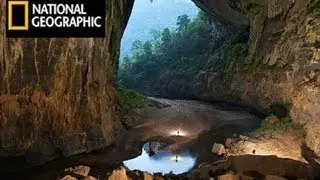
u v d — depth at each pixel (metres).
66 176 15.11
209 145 21.88
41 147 18.12
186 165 19.02
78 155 18.98
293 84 23.94
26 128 18.14
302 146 19.38
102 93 20.69
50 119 18.48
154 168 18.59
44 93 18.20
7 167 17.27
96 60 19.84
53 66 18.11
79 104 19.30
